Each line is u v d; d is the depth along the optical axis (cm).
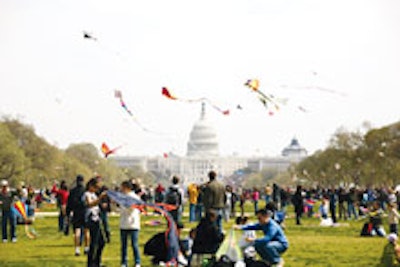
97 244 3078
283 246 2931
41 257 3572
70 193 3534
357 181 19112
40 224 6300
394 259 3222
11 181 15912
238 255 2828
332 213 6353
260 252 2925
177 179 4541
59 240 4562
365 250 3969
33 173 17450
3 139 15688
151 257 3516
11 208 4466
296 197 6469
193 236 3216
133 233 3084
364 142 18788
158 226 6056
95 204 3045
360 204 7962
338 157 19700
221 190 3844
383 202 7994
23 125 18575
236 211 10181
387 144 17288
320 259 3525
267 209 2981
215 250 2819
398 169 16725
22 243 4359
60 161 19275
